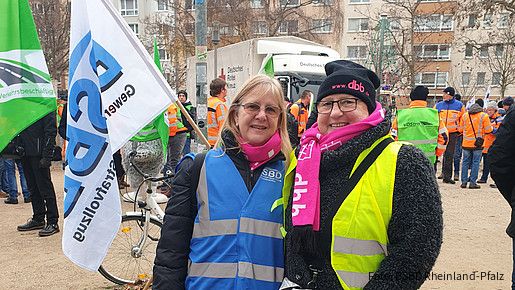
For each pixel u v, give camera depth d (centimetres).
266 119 219
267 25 2689
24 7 376
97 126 329
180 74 2986
